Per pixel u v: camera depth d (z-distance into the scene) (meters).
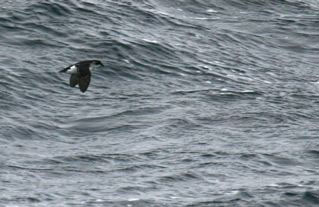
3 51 78.06
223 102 74.19
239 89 77.69
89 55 79.75
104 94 73.81
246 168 58.84
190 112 70.62
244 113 70.94
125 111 70.00
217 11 99.12
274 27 96.88
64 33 82.62
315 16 102.44
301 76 84.19
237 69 83.00
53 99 71.75
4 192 53.44
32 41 80.44
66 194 53.66
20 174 56.62
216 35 90.69
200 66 81.81
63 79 74.88
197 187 55.19
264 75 82.88
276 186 55.50
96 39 82.31
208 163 59.38
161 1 97.25
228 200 52.91
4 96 70.38
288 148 63.19
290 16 101.38
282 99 76.06
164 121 68.25
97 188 54.69
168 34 87.75
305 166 60.12
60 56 78.88
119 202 52.44
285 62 87.69
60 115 68.88
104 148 62.62
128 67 78.88
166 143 63.72
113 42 81.94
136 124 67.50
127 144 63.44
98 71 76.94
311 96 77.88
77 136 65.38
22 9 85.19
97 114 69.31
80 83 40.62
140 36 85.06
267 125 68.75
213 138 64.94
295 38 94.69
